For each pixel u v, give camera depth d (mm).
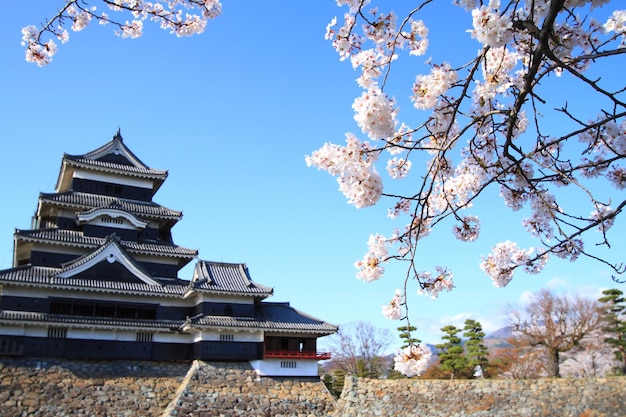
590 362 57031
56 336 36719
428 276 7773
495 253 8516
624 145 7066
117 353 38406
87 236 42531
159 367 38969
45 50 9656
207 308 40844
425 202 6285
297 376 40000
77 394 34344
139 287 40500
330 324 42500
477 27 5121
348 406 34781
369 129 5758
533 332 51938
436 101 6230
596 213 7027
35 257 40094
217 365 38562
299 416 36844
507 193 7812
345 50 6777
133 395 35969
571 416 27125
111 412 34031
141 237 46281
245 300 42219
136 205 46219
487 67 6664
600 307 51094
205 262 44750
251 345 40219
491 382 30953
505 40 5156
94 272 39500
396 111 5957
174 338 40781
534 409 28484
